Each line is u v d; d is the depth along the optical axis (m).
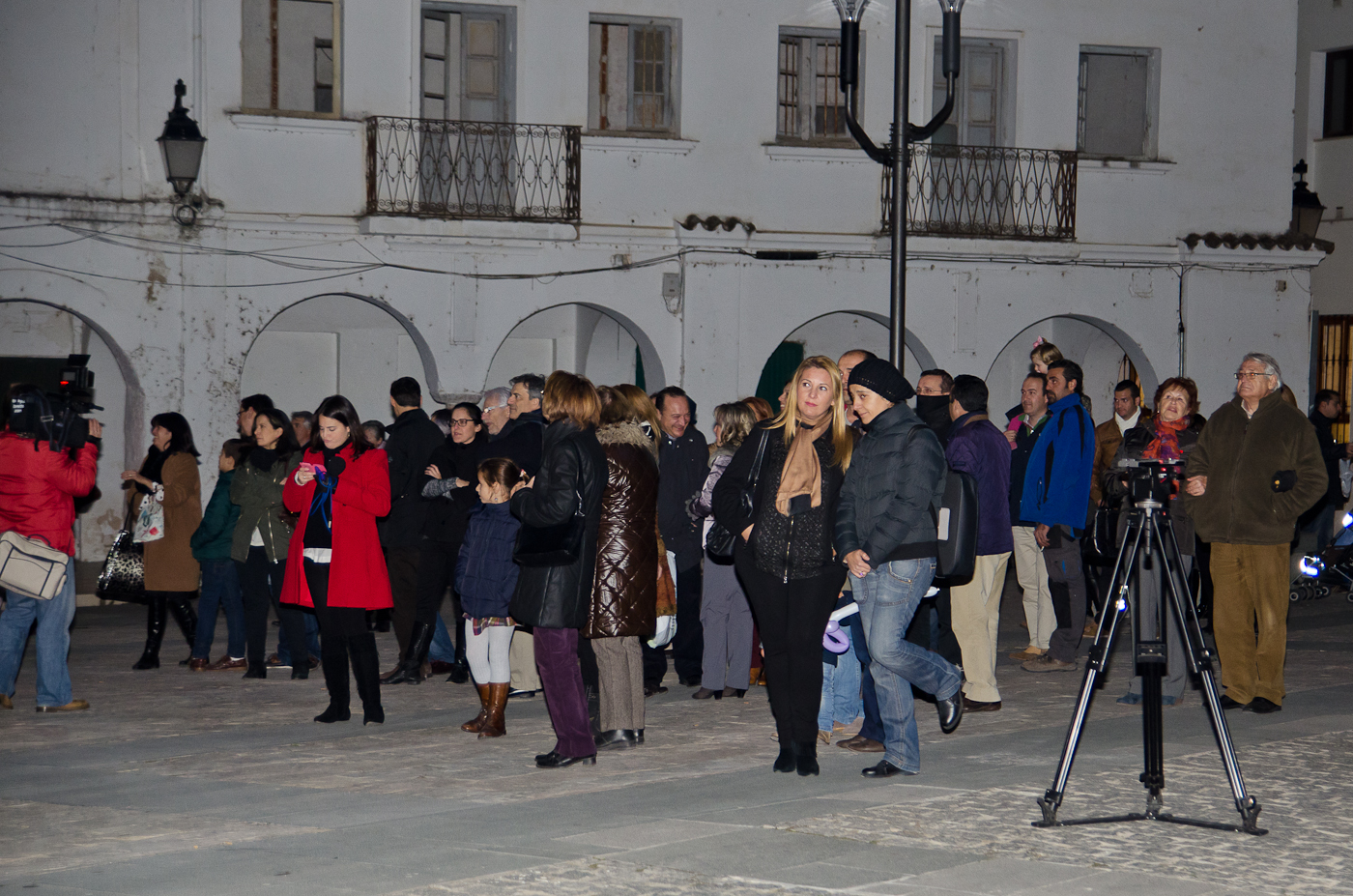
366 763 7.96
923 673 7.39
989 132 19.89
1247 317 20.67
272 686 10.68
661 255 18.52
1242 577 9.24
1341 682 10.46
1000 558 9.38
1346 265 22.39
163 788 7.38
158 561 11.34
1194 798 6.82
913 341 19.66
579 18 18.06
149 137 16.59
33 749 8.42
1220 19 20.50
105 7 16.38
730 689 10.22
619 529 8.05
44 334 18.23
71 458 9.67
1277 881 5.53
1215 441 9.34
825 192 19.09
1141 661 6.45
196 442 16.83
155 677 11.16
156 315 16.66
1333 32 22.48
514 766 7.82
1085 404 11.59
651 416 8.55
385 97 17.39
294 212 17.09
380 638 13.20
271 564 10.88
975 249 19.28
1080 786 7.07
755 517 7.47
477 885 5.49
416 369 19.95
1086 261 20.03
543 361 20.88
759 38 18.78
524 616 7.75
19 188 16.12
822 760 7.95
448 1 17.72
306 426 12.44
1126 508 9.16
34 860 5.97
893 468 7.17
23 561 9.36
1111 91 20.50
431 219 17.31
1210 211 20.61
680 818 6.54
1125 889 5.40
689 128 18.61
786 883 5.48
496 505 8.67
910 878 5.55
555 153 17.95
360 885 5.51
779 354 21.58
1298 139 23.02
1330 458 16.53
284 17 17.14
